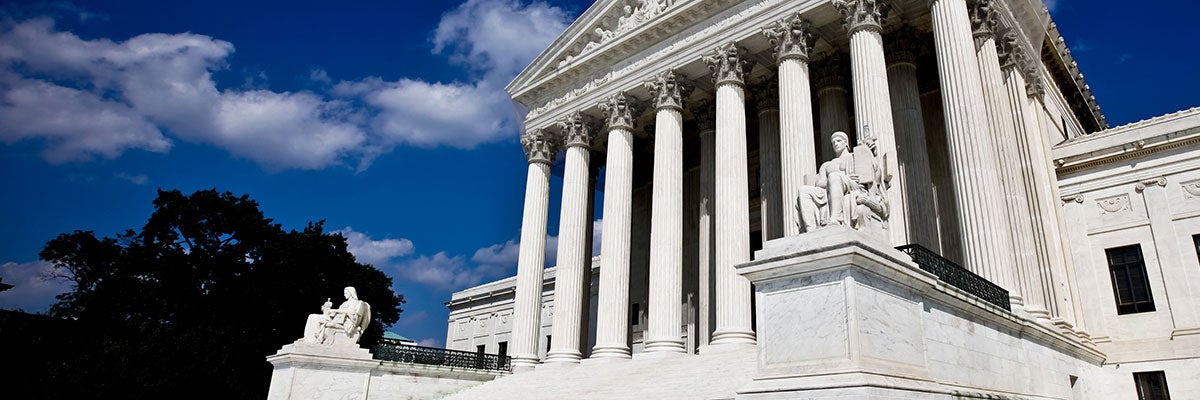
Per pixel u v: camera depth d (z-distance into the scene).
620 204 37.34
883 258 14.45
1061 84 41.25
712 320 37.28
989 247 23.67
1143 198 30.38
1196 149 29.66
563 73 43.09
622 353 34.75
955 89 26.34
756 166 43.34
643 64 38.78
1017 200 25.95
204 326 52.25
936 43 27.81
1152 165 30.53
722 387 22.08
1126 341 28.59
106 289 54.00
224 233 58.69
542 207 42.50
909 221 30.97
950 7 27.62
